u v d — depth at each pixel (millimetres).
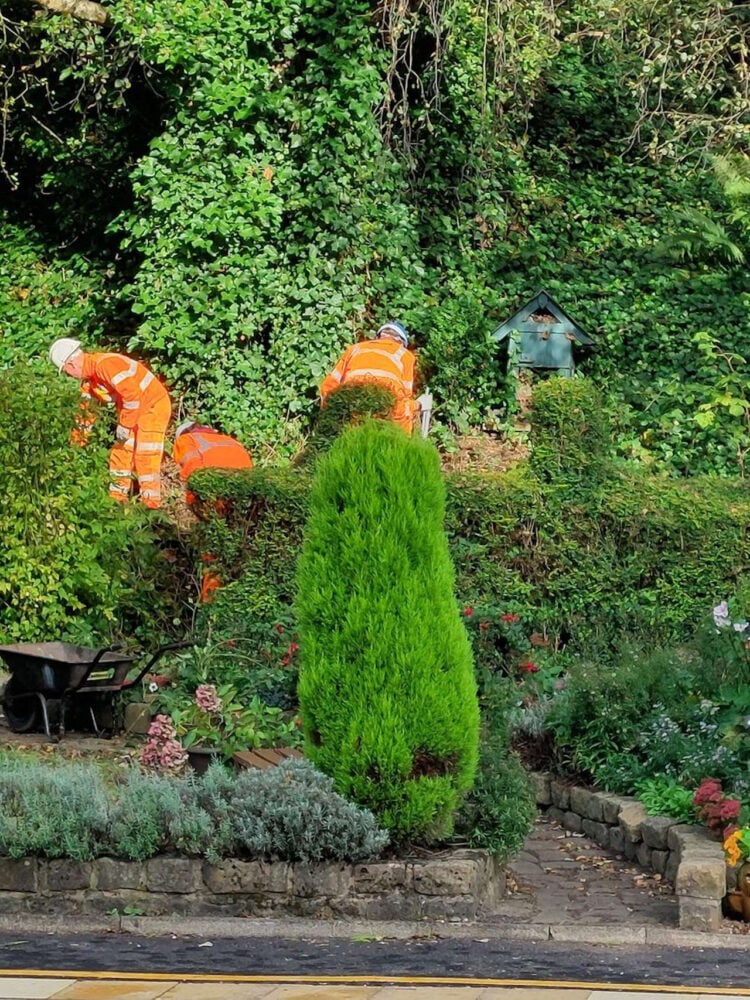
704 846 7207
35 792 7105
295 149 16344
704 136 19344
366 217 16328
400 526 7137
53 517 11383
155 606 11859
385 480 7184
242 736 8688
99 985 5672
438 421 15859
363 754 7016
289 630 11078
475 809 7320
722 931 6699
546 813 9484
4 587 11273
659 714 9039
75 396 11578
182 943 6492
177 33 15836
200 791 7172
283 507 11508
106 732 10086
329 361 15906
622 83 19891
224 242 15945
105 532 11555
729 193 17391
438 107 17297
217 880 6875
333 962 6125
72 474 11461
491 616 11062
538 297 15570
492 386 15922
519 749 9805
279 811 6891
